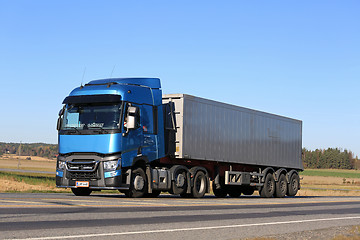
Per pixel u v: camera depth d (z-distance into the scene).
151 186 19.00
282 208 16.53
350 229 10.98
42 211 11.01
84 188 19.52
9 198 14.59
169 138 20.23
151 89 19.39
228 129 23.48
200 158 21.48
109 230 8.55
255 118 25.59
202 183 21.61
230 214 13.02
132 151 18.00
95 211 11.62
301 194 40.22
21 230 8.00
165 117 20.33
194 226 9.85
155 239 7.93
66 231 8.15
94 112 17.94
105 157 17.41
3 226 8.37
